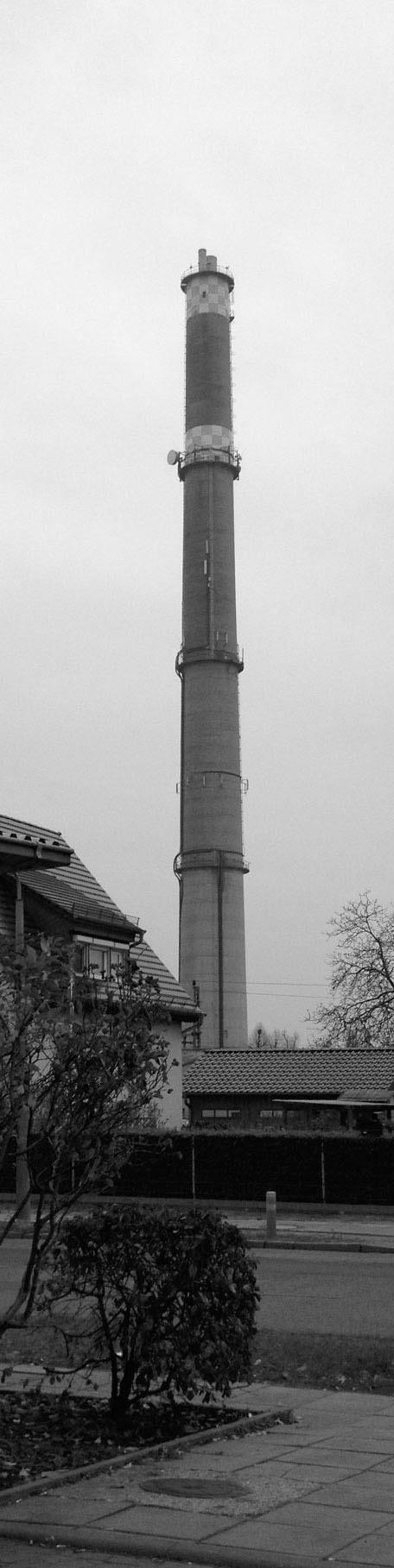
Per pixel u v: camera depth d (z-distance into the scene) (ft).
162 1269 29.63
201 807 253.44
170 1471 25.70
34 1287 29.68
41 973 28.94
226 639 262.67
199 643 261.65
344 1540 21.26
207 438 273.13
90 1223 30.35
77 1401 31.45
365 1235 85.97
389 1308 52.08
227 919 248.52
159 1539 21.45
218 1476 25.36
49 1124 29.40
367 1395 33.96
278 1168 105.70
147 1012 30.48
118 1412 30.04
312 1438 28.73
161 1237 29.78
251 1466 26.14
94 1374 35.58
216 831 252.01
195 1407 31.55
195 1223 29.86
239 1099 152.97
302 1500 23.68
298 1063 155.74
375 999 179.01
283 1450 27.58
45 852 114.42
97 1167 30.12
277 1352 39.47
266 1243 82.33
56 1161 29.43
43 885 139.74
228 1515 22.72
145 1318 29.60
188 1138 107.96
